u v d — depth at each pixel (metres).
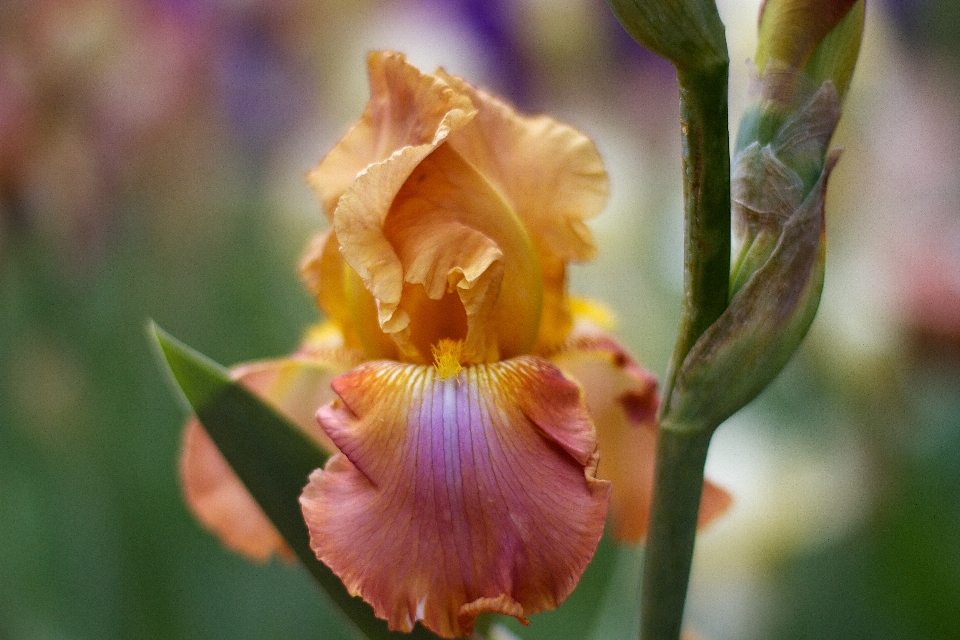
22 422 0.81
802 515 0.71
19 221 0.81
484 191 0.47
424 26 1.02
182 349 0.47
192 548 0.78
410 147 0.46
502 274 0.46
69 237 0.83
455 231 0.47
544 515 0.44
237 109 1.01
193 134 0.90
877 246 0.78
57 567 0.76
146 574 0.75
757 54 0.46
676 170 1.00
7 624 0.74
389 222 0.47
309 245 0.51
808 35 0.45
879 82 0.79
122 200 0.86
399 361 0.48
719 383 0.45
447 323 0.47
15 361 0.82
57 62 0.77
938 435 0.78
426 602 0.44
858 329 0.77
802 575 0.73
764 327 0.45
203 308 0.91
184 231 0.92
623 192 0.95
